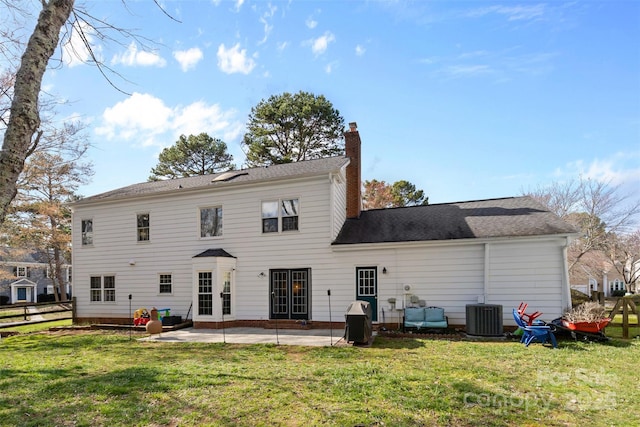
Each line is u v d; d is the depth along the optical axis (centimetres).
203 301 1396
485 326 1045
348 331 962
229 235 1473
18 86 322
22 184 2298
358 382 593
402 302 1235
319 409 480
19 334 1341
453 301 1200
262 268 1413
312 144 2928
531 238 1123
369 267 1295
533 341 968
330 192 1341
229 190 1488
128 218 1645
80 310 1702
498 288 1162
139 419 461
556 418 452
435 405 490
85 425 448
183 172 3375
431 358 776
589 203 2456
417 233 1288
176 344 1020
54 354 905
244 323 1409
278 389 561
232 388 568
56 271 3062
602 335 957
